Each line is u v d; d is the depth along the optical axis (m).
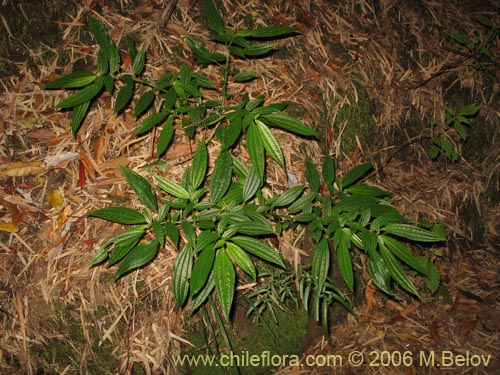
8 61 0.72
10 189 0.68
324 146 0.83
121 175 0.71
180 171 0.73
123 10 0.79
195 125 0.68
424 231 0.57
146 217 0.58
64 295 0.67
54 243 0.68
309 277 0.71
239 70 0.81
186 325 0.70
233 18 0.85
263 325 0.74
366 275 0.82
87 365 0.66
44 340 0.65
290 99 0.82
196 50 0.66
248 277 0.73
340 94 0.86
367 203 0.63
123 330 0.68
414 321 0.82
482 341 0.82
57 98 0.73
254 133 0.56
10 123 0.71
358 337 0.79
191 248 0.55
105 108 0.74
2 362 0.63
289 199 0.63
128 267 0.55
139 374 0.67
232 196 0.63
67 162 0.71
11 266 0.66
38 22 0.74
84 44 0.76
